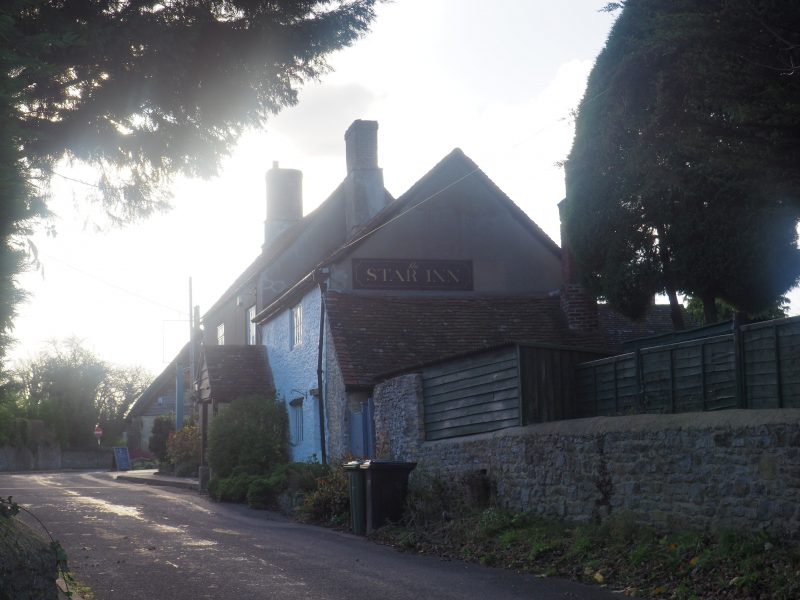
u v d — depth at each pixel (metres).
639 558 10.55
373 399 20.58
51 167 10.09
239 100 10.44
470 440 15.92
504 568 11.55
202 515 18.39
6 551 6.69
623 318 27.11
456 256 25.14
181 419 40.00
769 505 9.82
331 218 31.67
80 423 55.38
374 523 15.23
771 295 15.62
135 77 9.77
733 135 9.73
